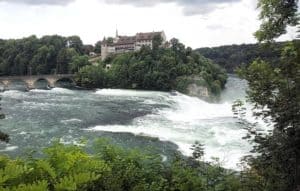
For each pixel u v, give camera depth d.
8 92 89.31
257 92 7.30
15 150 34.66
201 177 6.97
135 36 156.50
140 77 108.94
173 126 46.69
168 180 6.39
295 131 6.54
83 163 4.32
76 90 102.44
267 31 7.59
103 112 58.06
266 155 6.96
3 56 156.00
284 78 7.16
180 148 35.75
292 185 6.49
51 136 40.69
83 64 135.75
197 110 65.19
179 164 6.87
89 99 77.12
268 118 7.35
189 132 42.69
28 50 153.25
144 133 42.12
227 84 134.12
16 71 151.75
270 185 6.60
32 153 4.77
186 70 109.62
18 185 3.46
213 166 7.45
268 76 7.27
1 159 4.04
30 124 46.97
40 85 117.25
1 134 25.81
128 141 38.78
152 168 6.40
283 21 7.44
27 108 60.84
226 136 40.00
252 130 7.68
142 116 54.75
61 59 144.38
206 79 106.38
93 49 177.75
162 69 109.25
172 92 103.06
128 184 5.70
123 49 155.75
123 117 53.47
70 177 3.76
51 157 4.26
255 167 7.08
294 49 7.13
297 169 6.48
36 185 3.45
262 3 7.54
